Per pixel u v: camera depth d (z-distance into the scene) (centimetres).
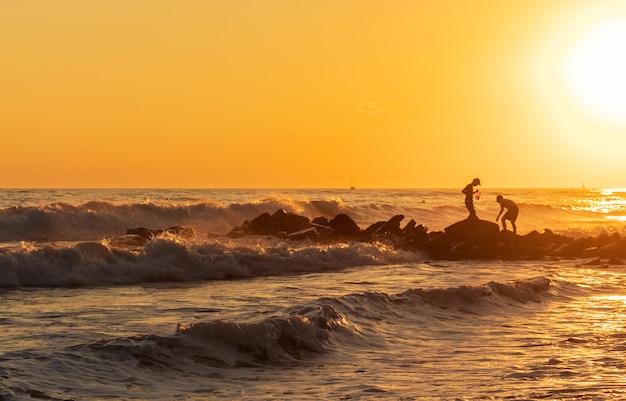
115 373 1089
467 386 1087
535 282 2091
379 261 3156
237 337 1273
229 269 2622
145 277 2445
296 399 1017
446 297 1817
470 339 1463
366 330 1484
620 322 1662
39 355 1124
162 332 1448
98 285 2277
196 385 1080
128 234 3334
